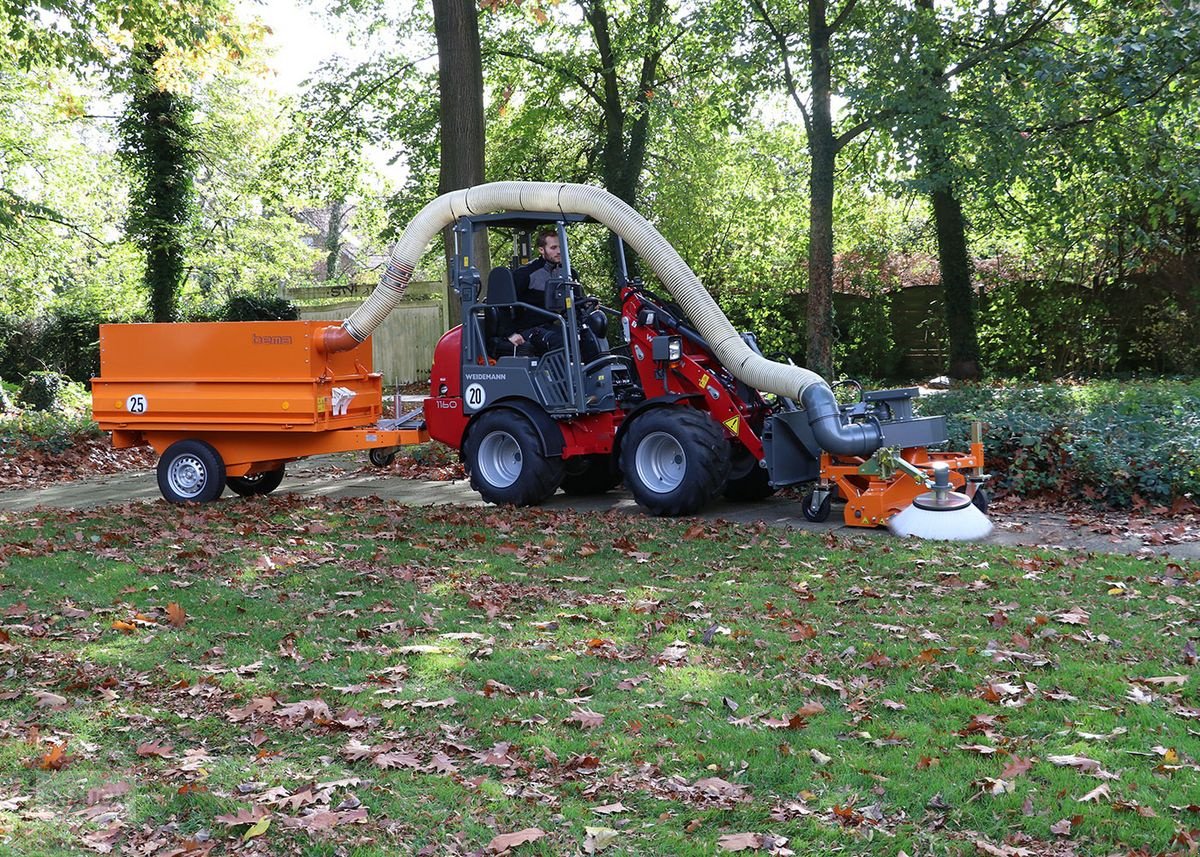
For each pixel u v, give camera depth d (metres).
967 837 3.48
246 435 10.56
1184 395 12.24
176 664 5.29
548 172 26.72
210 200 32.47
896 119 14.23
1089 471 9.28
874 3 15.79
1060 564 6.96
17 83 23.58
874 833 3.50
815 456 9.00
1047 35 15.24
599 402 9.66
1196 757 3.97
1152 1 14.41
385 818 3.69
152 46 20.92
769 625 5.73
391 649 5.45
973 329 20.84
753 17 16.30
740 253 26.22
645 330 9.73
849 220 23.77
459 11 14.18
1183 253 19.05
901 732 4.26
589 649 5.39
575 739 4.27
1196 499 8.95
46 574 7.20
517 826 3.62
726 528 8.52
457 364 10.45
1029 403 11.90
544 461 9.77
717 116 19.83
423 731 4.40
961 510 8.05
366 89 23.14
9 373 25.41
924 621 5.72
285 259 35.59
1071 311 20.56
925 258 25.36
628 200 24.12
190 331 10.55
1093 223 18.31
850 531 8.43
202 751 4.24
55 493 11.97
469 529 8.62
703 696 4.70
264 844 3.53
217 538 8.38
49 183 26.20
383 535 8.34
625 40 21.56
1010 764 3.91
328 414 10.23
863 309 23.73
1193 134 15.24
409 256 10.23
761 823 3.61
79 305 26.14
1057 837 3.46
